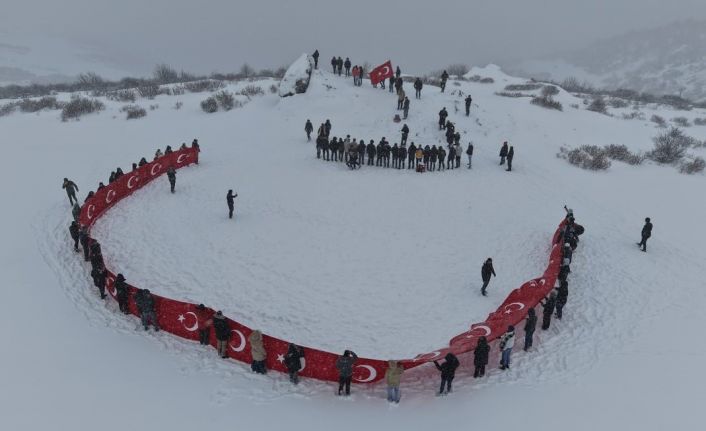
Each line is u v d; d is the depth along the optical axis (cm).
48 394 1100
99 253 1529
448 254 1839
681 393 1130
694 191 2527
